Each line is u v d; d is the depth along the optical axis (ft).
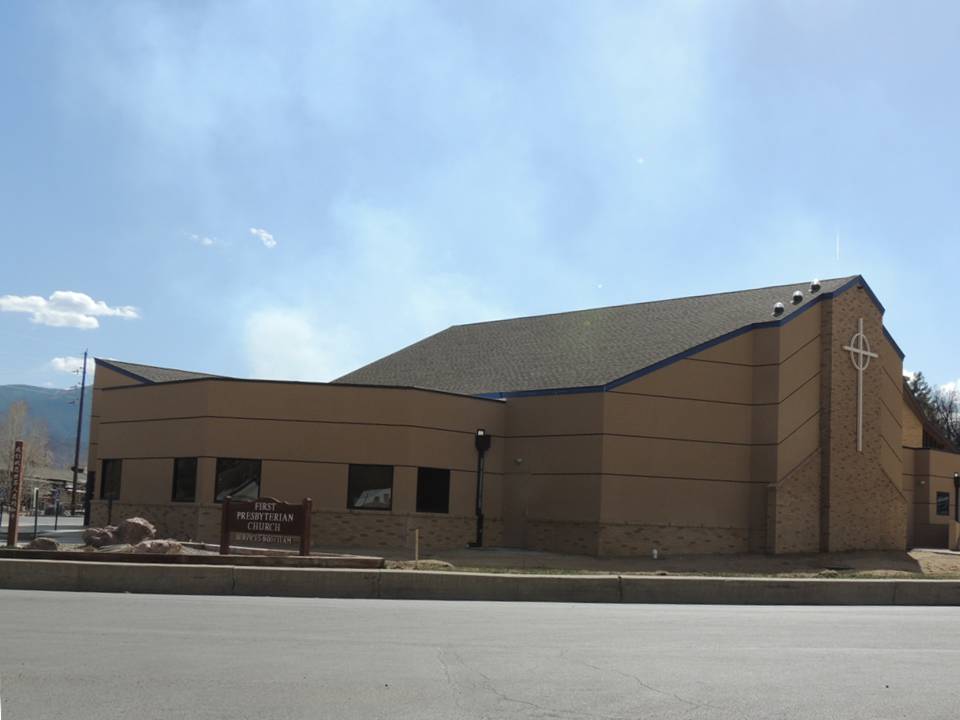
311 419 106.73
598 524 105.09
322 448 106.32
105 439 121.39
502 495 114.32
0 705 25.68
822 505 118.11
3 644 34.99
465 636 39.63
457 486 110.42
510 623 44.39
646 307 140.67
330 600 53.93
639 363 112.57
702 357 112.78
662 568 95.76
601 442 106.11
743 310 124.47
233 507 70.38
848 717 26.20
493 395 116.88
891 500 128.26
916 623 48.19
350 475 106.22
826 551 116.88
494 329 154.10
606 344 126.72
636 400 108.47
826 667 33.88
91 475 135.74
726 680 30.99
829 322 120.47
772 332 114.93
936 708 27.53
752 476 114.11
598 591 57.16
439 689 28.71
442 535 108.27
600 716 25.76
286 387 107.24
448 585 56.39
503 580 56.70
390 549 104.42
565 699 27.71
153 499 112.57
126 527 81.92
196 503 106.63
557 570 75.41
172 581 55.93
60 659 32.07
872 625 46.88
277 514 70.13
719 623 46.24
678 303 137.90
